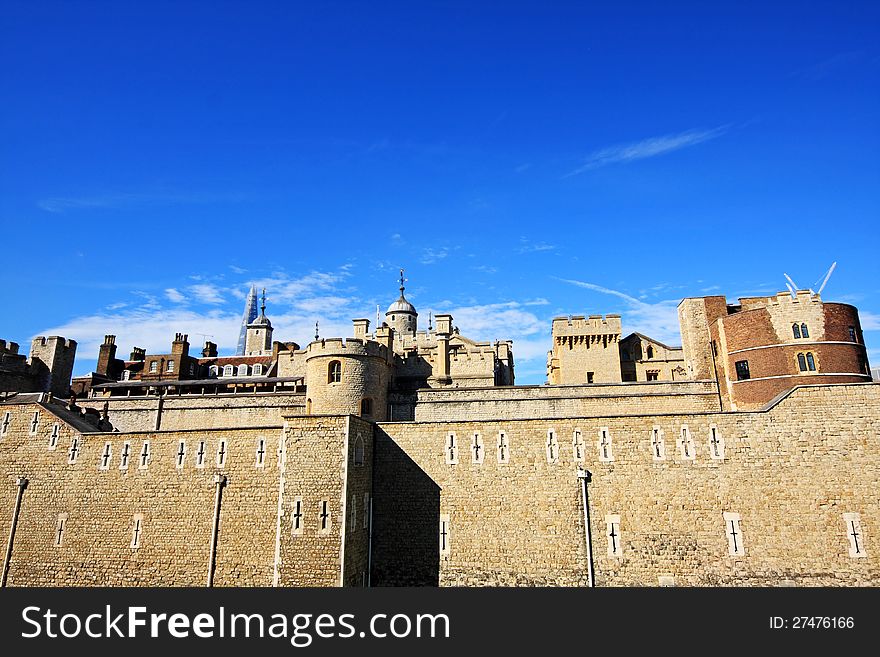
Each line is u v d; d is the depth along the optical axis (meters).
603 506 31.41
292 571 29.48
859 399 30.19
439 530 32.59
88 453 35.69
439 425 34.19
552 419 33.12
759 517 29.80
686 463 31.12
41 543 34.59
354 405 42.03
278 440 33.41
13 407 37.53
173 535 33.22
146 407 48.59
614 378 55.31
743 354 39.25
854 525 28.86
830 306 37.44
